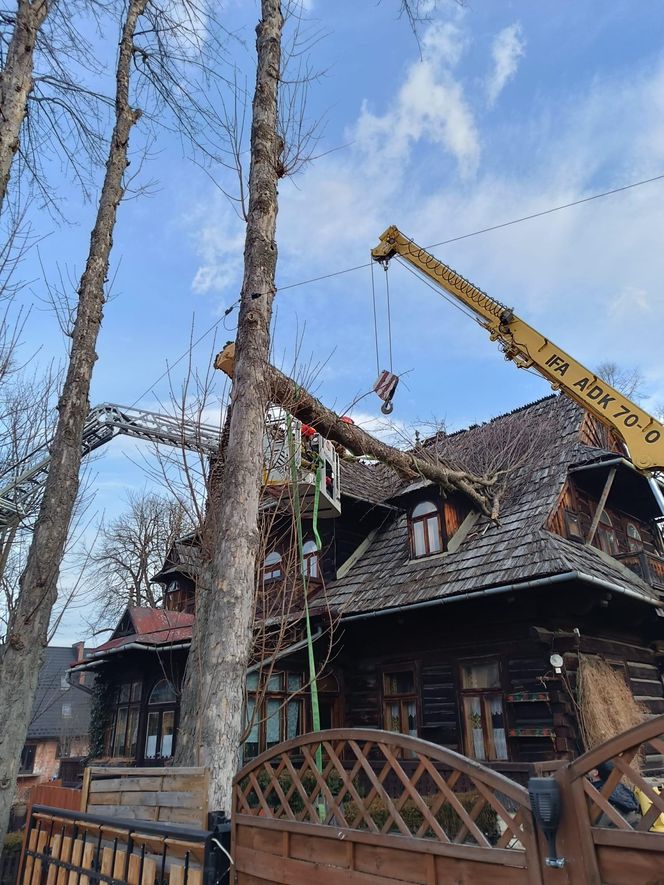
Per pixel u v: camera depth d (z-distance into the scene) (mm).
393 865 2867
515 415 14805
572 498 11250
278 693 10898
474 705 9805
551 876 2346
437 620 10664
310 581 12516
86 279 7164
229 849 3631
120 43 8516
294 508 8117
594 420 13133
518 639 9492
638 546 13211
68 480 6305
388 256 13016
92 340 6980
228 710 4340
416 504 12023
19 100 6637
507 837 2516
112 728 14539
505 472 12117
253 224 6043
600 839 2264
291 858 3312
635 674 10594
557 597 9188
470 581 9609
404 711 10836
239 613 4625
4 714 5410
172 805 4062
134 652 13500
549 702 8797
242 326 5688
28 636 5664
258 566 7293
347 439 9062
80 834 4367
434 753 2840
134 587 28156
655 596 10047
